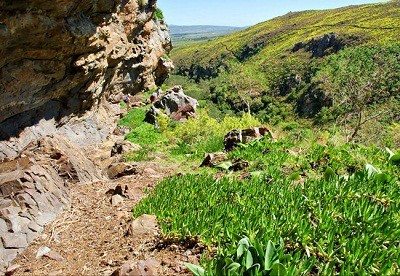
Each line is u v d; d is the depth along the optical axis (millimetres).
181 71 162125
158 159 13180
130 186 9430
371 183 6629
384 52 81188
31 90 13562
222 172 9914
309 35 129750
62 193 8406
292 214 5391
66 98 16625
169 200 6840
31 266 5707
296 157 9336
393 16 109375
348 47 93625
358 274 3953
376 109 48500
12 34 10812
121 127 22766
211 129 18734
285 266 3848
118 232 6484
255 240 4254
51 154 9992
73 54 14484
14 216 6555
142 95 30266
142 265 4582
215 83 103500
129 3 22266
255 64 116375
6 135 12945
